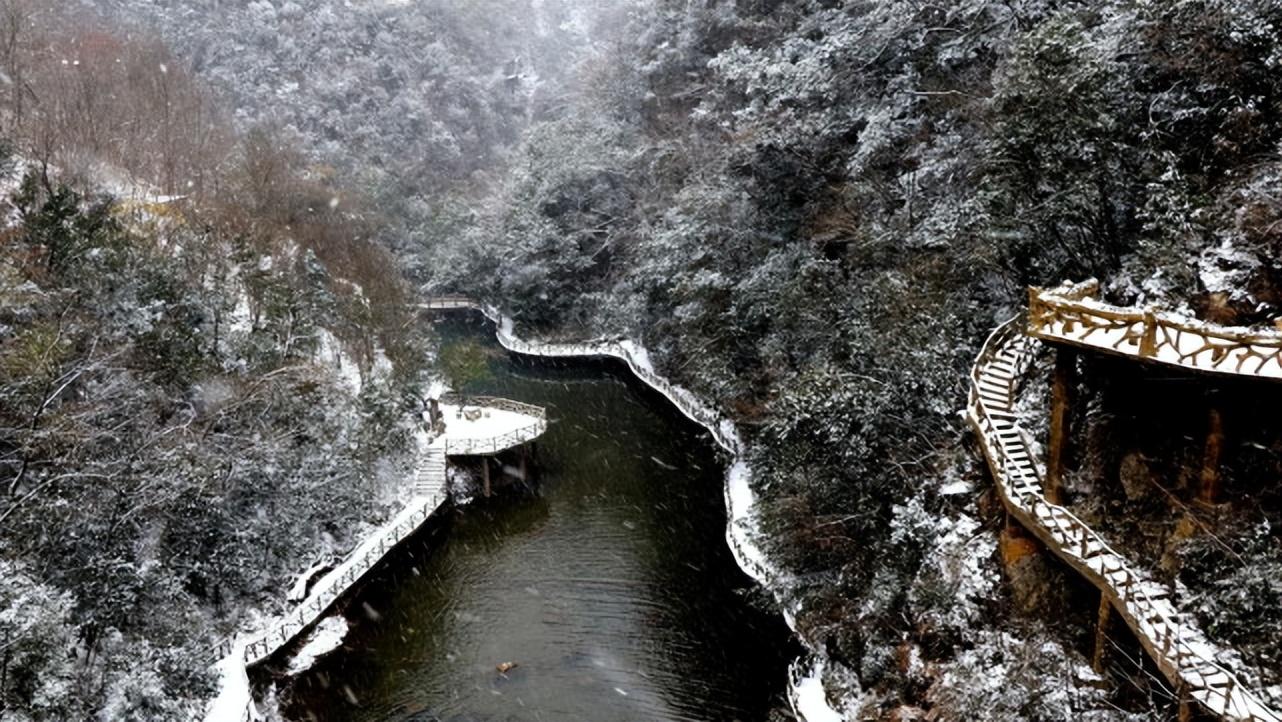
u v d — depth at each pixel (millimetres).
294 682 22422
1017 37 21406
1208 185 17031
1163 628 13062
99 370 22750
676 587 26562
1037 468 16406
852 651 19531
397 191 71125
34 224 24203
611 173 55719
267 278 34062
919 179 26266
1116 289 17531
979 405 17453
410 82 82562
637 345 49719
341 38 80625
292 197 45344
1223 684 11930
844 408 21172
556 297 57688
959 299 22391
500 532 31266
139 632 20250
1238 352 12367
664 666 22797
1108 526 15469
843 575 21312
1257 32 16141
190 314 28578
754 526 26547
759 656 22969
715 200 35500
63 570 19031
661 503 32562
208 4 76625
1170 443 14945
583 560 28766
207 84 65750
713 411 36844
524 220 57875
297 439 29266
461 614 26016
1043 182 19125
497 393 47938
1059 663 14859
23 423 19812
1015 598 16266
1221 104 17250
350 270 42969
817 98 31703
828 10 34000
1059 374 15398
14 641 15266
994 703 15148
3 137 28406
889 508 21016
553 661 23328
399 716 21359
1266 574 12648
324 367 34125
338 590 25344
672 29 48656
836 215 31328
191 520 23312
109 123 38344
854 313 25766
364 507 30500
